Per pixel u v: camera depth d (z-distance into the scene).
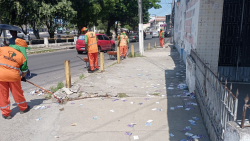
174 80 6.98
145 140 3.30
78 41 15.71
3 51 3.98
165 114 4.24
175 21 19.77
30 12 19.94
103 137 3.42
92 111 4.49
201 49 5.95
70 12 21.34
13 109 4.71
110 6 29.06
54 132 3.65
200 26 5.82
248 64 6.28
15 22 21.58
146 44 26.19
